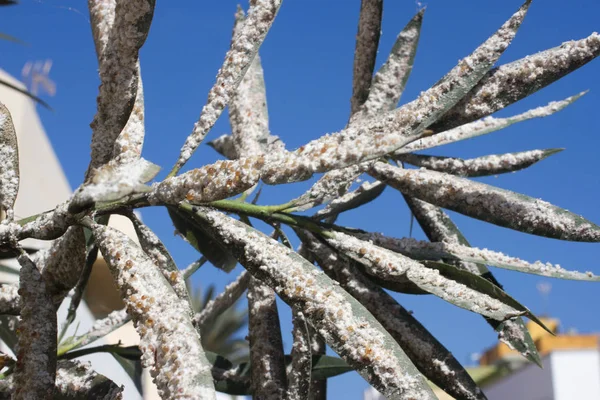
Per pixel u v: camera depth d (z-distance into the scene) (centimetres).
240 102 79
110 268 54
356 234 67
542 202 65
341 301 57
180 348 51
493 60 62
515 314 60
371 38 74
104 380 59
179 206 61
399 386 55
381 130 61
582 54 63
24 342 55
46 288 56
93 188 49
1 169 60
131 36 59
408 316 66
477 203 66
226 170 56
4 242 57
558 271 65
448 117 64
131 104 60
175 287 60
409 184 67
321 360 74
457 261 69
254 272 59
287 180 55
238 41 63
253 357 68
